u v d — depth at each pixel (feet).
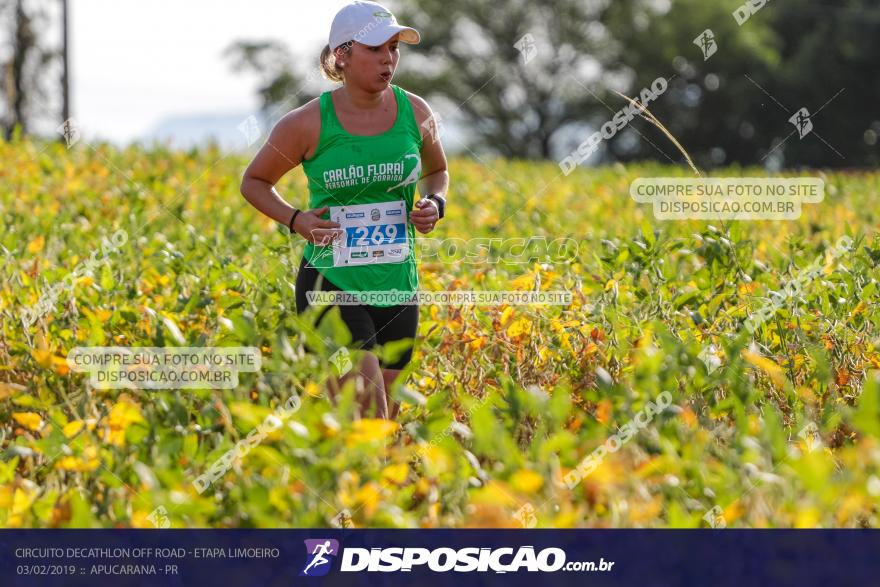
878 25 399.03
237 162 127.75
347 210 41.57
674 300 48.19
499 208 91.76
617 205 102.17
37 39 258.16
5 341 42.63
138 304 47.85
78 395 37.50
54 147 122.11
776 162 392.27
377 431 28.32
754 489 29.68
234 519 30.37
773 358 41.42
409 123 41.86
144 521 29.68
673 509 27.96
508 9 443.32
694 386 36.29
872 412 26.35
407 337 42.50
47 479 32.60
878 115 401.70
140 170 112.27
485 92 437.17
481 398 41.01
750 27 424.46
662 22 433.07
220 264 51.37
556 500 29.60
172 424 32.78
